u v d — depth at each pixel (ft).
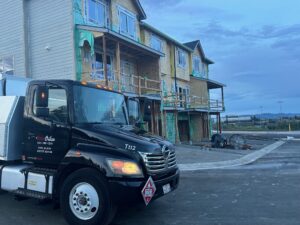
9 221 21.61
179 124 101.14
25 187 21.85
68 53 62.49
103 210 18.95
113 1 72.13
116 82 63.26
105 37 60.44
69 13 62.75
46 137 21.45
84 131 20.35
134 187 18.66
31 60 66.39
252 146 89.35
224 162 51.44
